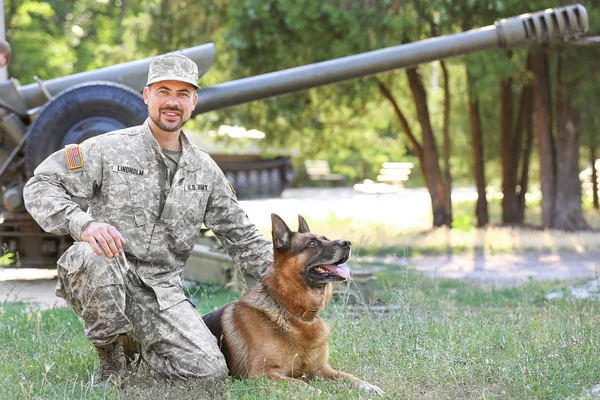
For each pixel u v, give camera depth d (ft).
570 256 43.96
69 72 91.91
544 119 56.13
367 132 65.31
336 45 47.37
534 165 92.27
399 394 14.47
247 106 55.98
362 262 39.32
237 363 15.12
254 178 94.99
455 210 80.23
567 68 53.42
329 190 120.06
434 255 44.50
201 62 34.12
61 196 13.97
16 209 32.37
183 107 14.80
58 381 15.15
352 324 19.81
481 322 19.80
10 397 13.74
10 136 32.12
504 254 44.98
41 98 32.83
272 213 15.16
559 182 56.59
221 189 15.90
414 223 63.46
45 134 29.86
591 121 64.75
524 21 35.70
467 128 71.77
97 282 13.79
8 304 25.53
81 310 14.39
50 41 85.56
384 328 19.29
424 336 18.48
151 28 58.08
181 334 14.56
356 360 17.51
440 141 78.84
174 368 14.47
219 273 29.37
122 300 14.10
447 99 57.36
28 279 35.12
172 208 14.89
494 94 66.69
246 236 16.11
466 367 16.22
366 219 66.85
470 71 47.55
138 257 14.73
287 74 35.96
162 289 14.82
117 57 63.31
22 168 32.35
